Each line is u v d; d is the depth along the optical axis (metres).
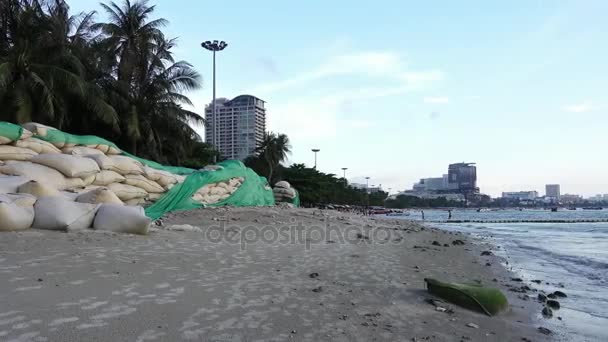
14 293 4.66
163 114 29.16
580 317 5.91
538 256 12.81
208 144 45.59
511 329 5.16
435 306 5.79
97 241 7.81
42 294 4.70
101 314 4.29
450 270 8.94
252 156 62.53
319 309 5.21
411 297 6.18
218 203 17.91
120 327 4.01
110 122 24.00
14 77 21.08
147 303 4.77
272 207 21.09
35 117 21.47
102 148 13.57
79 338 3.68
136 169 13.68
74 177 10.98
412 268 8.62
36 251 6.64
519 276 9.16
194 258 7.51
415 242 13.67
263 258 8.33
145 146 28.95
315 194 64.56
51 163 10.70
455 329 4.95
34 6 23.38
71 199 9.59
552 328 5.35
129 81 29.36
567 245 16.64
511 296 6.98
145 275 5.95
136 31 29.34
